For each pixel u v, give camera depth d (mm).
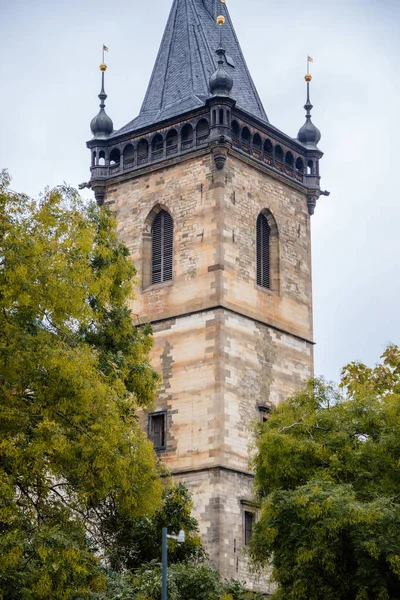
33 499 91625
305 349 139375
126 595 92625
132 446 85750
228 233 132250
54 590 78875
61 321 82938
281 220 140625
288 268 139875
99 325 97250
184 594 99000
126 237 139500
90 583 83875
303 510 87625
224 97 133625
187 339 130500
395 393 107562
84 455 80062
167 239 136375
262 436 95938
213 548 121938
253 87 147250
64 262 84000
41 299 81062
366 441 93188
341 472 92625
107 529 95438
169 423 129125
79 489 83375
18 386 80188
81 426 82000
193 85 142500
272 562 93062
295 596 89000
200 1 150125
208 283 130750
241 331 131000
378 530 85188
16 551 76438
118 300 98562
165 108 143000
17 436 79125
